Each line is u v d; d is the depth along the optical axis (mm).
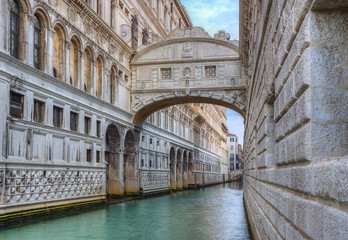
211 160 73312
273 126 8297
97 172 23422
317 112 3518
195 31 30172
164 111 41656
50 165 17844
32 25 17188
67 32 20578
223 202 30688
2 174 14266
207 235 14148
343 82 3484
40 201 16938
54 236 13141
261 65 9414
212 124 76000
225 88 29188
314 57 3551
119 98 28438
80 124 21594
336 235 2633
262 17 8344
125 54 29828
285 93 4855
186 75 29922
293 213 4266
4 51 14836
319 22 3562
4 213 14422
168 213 21594
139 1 34094
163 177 40188
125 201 28375
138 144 32500
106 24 25047
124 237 13516
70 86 20219
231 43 29203
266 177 7898
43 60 18406
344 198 2553
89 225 16078
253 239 12133
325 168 3010
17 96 15891
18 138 15586
